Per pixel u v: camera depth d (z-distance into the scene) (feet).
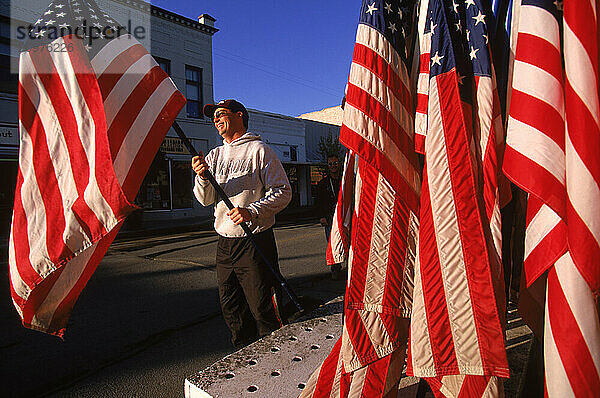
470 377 4.00
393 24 4.55
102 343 10.46
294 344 7.77
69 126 5.29
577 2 3.45
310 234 33.65
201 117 55.06
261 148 8.64
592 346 3.33
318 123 81.92
